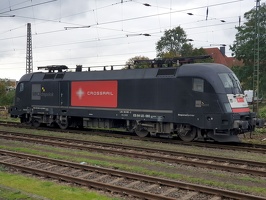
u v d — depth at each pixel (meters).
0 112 40.31
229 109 17.20
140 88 20.20
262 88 53.25
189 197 9.30
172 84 18.84
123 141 19.64
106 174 11.76
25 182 10.77
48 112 25.56
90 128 27.03
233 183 10.95
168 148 17.28
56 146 18.08
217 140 17.77
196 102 17.94
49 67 26.53
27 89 27.19
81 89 23.36
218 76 17.77
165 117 19.11
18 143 19.09
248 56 52.94
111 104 21.61
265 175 11.62
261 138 20.39
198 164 13.11
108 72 22.12
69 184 10.84
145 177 10.79
